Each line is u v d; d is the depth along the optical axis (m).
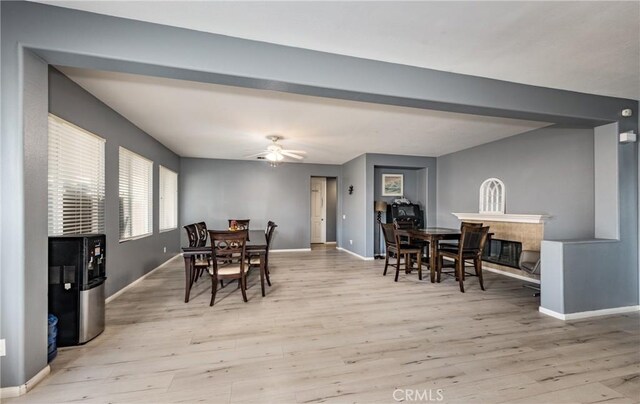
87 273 2.50
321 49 2.28
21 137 1.79
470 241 4.14
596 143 3.42
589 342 2.55
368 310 3.32
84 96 3.06
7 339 1.79
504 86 2.81
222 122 4.17
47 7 1.82
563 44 2.19
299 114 3.82
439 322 2.98
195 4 1.77
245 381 1.96
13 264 1.79
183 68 2.03
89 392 1.84
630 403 1.75
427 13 1.84
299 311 3.28
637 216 3.32
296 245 7.83
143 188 4.73
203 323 2.93
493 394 1.83
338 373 2.06
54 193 2.70
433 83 2.60
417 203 7.40
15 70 1.78
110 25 1.90
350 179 7.52
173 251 6.50
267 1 1.74
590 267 3.18
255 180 7.58
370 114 3.82
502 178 5.24
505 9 1.80
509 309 3.38
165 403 1.75
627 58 2.39
